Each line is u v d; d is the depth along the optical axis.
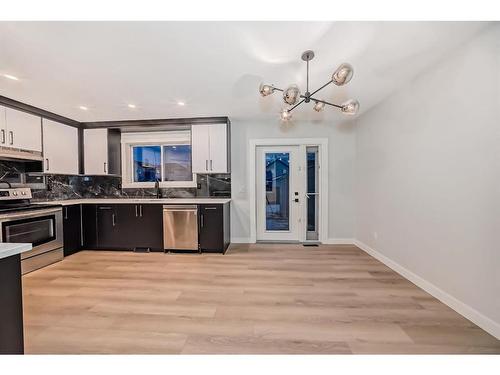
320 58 2.13
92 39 1.79
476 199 1.83
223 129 4.04
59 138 3.75
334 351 1.58
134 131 4.53
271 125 4.33
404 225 2.79
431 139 2.32
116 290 2.48
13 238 2.84
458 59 1.98
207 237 3.79
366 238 3.83
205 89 2.82
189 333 1.77
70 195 4.28
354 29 1.72
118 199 4.17
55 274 2.92
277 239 4.53
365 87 2.82
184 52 2.00
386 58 2.14
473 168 1.85
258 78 2.53
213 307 2.14
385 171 3.21
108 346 1.63
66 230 3.62
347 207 4.30
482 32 1.75
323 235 4.33
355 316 1.99
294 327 1.84
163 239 3.84
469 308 1.91
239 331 1.79
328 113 3.86
